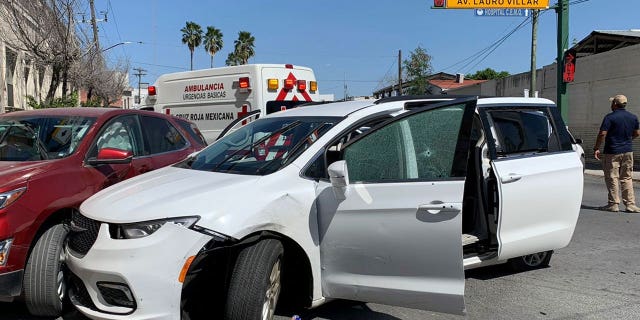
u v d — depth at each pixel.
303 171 3.99
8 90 20.53
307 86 11.05
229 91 10.64
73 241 3.89
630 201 9.14
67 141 5.12
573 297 4.92
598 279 5.45
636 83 17.11
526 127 5.13
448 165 3.70
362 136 3.93
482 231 4.80
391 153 3.92
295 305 4.43
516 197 4.70
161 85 11.77
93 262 3.49
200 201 3.56
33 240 4.28
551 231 5.02
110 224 3.57
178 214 3.46
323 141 4.17
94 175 4.95
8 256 4.04
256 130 4.84
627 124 9.01
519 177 4.71
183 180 4.05
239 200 3.62
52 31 14.66
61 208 4.45
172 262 3.36
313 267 3.88
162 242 3.38
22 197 4.18
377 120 4.50
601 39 19.98
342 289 3.89
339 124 4.30
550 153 5.14
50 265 4.23
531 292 5.06
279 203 3.73
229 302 3.62
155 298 3.34
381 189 3.77
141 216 3.48
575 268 5.84
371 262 3.79
